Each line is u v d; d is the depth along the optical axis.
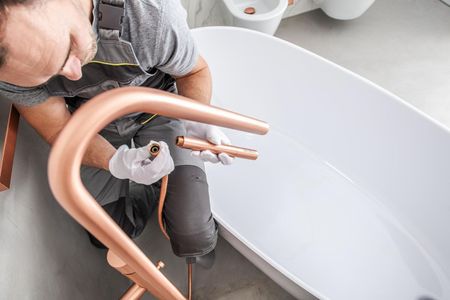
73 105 1.06
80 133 0.37
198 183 1.16
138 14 0.79
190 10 1.92
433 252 1.46
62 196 0.39
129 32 0.81
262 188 1.63
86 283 1.14
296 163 1.69
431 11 2.44
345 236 1.51
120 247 0.53
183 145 0.70
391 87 2.09
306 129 1.70
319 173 1.67
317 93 1.58
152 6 0.80
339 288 1.39
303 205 1.59
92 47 0.60
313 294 1.03
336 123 1.60
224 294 1.45
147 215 1.47
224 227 1.17
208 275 1.48
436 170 1.39
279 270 1.07
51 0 0.47
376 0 2.48
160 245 1.53
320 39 2.30
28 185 0.98
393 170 1.52
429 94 2.06
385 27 2.36
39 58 0.48
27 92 0.84
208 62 1.64
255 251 1.10
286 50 1.54
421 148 1.40
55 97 0.92
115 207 1.29
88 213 0.43
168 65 0.97
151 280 0.67
